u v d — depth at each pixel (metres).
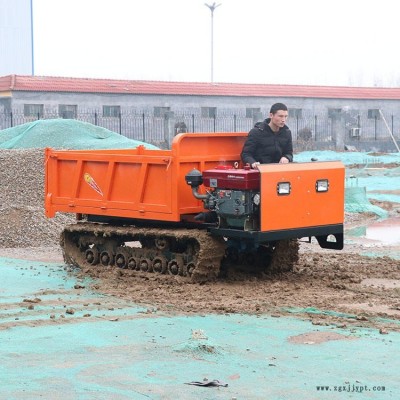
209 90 46.56
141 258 12.95
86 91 43.00
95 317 10.06
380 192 26.80
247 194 11.58
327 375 7.71
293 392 7.23
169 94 45.16
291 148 12.95
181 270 12.46
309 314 10.24
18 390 7.24
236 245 13.03
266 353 8.46
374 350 8.57
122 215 12.81
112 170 12.88
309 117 49.00
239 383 7.47
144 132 44.38
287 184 11.76
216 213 12.05
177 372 7.79
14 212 17.20
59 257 14.98
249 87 48.22
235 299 11.20
